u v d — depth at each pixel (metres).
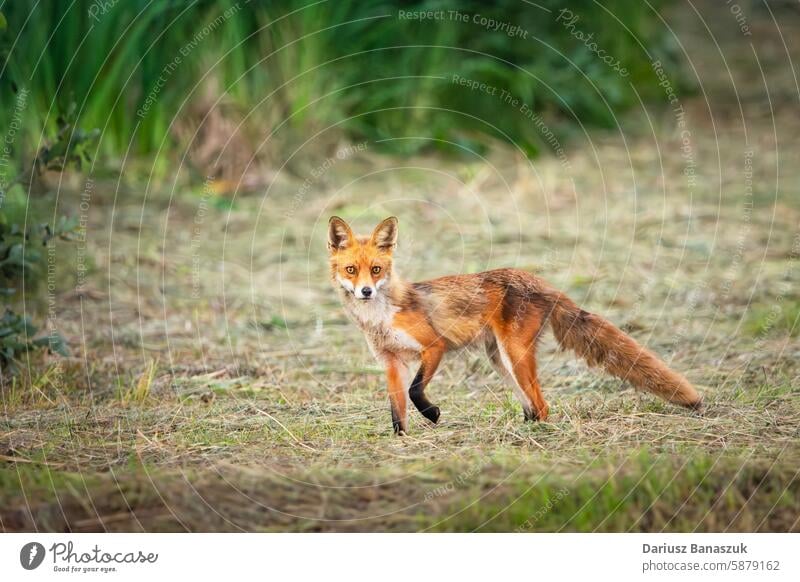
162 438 7.82
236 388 9.22
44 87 15.04
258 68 16.67
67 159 10.32
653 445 7.52
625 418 8.10
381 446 7.64
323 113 16.97
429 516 6.66
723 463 7.12
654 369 8.27
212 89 16.08
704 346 10.07
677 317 10.94
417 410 8.62
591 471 7.03
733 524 6.76
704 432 7.75
